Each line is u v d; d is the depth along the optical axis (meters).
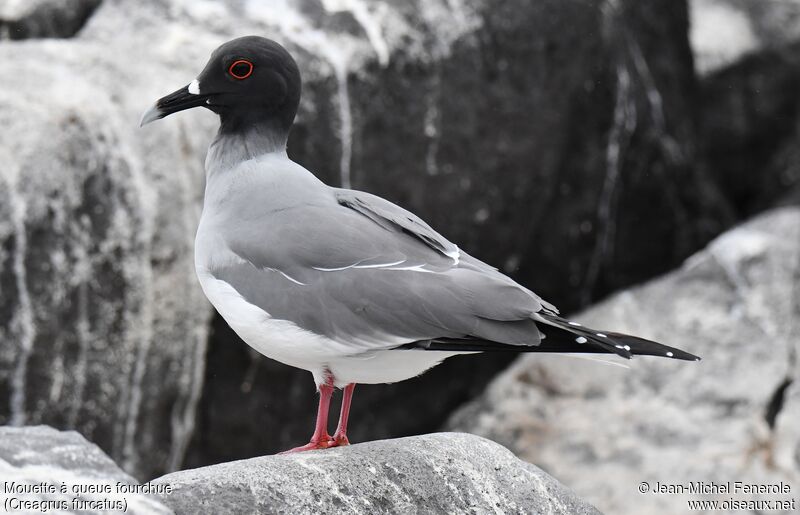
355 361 7.58
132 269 12.19
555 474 14.00
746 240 15.99
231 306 7.75
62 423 11.84
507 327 7.29
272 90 8.28
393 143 14.55
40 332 11.52
